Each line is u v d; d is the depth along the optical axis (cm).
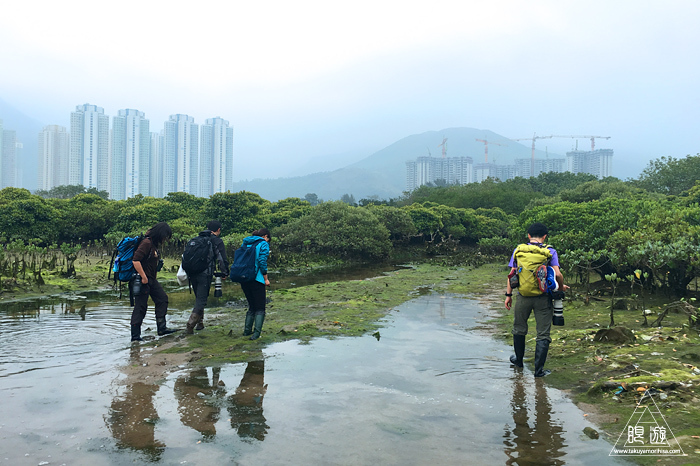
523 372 448
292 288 1153
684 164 3678
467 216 3550
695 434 286
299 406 352
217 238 648
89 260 1546
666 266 784
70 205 2362
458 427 314
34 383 401
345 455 271
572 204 1268
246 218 2275
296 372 442
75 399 363
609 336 528
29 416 328
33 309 789
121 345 543
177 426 312
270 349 532
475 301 935
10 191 2173
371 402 363
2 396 368
